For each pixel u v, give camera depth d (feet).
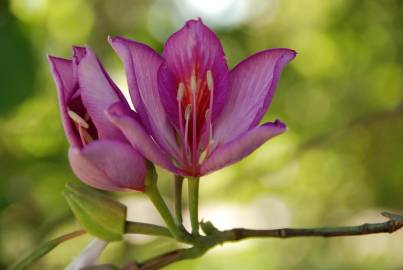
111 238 1.68
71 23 3.25
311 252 3.89
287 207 3.89
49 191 2.76
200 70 1.71
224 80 1.70
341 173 3.85
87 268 1.68
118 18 3.50
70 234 1.70
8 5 2.46
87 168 1.62
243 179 3.29
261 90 1.69
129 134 1.60
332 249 3.90
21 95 2.43
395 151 3.71
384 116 2.79
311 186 3.90
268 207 3.85
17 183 2.73
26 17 2.78
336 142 3.66
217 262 3.73
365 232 1.69
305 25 3.83
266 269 3.81
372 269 3.89
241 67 1.71
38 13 2.88
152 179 1.67
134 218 3.23
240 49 3.45
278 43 3.81
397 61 3.56
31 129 2.72
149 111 1.69
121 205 1.67
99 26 3.44
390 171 3.75
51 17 3.06
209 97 1.70
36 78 2.45
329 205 3.85
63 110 1.63
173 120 1.70
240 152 1.61
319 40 3.81
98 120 1.63
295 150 3.18
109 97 1.64
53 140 2.74
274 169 3.28
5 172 2.73
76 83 1.66
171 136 1.70
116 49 1.65
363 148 3.75
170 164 1.64
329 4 3.68
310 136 3.71
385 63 3.62
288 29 3.83
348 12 3.55
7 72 2.42
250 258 3.83
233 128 1.70
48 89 2.75
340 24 3.62
